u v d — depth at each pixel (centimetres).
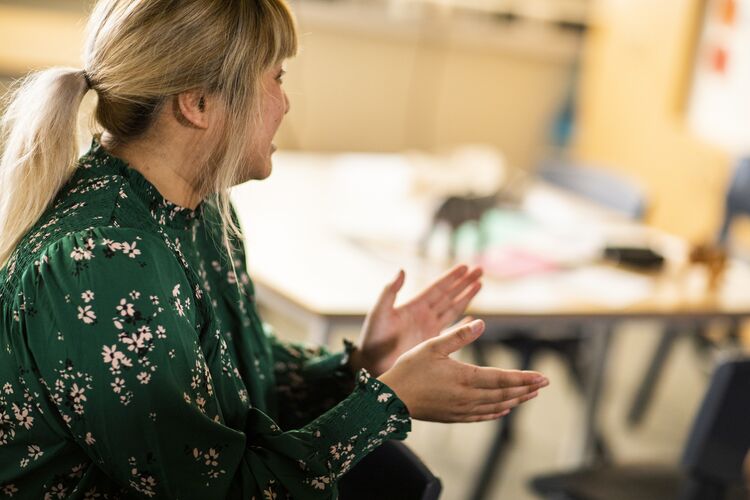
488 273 201
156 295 96
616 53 425
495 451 237
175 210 108
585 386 256
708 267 212
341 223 226
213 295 122
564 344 254
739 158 301
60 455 100
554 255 220
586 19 443
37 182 102
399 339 135
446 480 256
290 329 324
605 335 238
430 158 289
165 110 103
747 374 149
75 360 93
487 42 427
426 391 107
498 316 181
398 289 135
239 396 110
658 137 402
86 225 98
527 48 436
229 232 124
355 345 138
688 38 384
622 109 423
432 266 201
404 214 240
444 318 137
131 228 100
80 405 94
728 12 366
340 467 105
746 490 174
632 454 285
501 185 257
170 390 95
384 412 106
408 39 414
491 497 249
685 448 157
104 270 94
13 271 100
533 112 459
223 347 110
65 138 102
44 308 94
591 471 183
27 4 337
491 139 456
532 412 302
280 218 226
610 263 220
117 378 93
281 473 102
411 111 430
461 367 109
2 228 104
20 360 96
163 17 100
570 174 304
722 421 152
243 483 102
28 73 110
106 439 95
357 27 397
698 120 382
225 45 101
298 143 412
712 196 371
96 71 103
